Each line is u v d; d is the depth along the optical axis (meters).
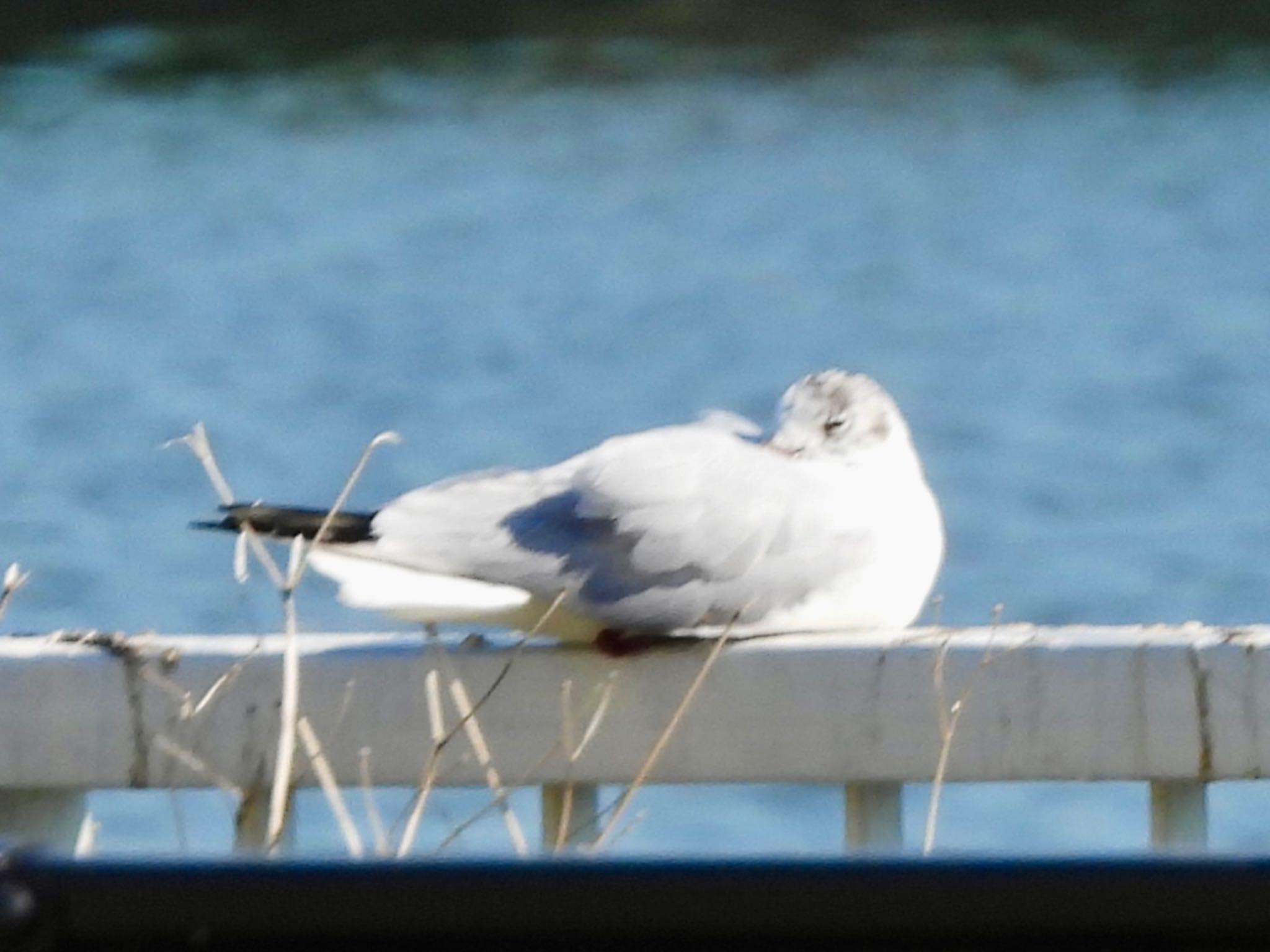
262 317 22.72
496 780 4.34
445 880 2.82
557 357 21.53
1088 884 2.79
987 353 21.58
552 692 4.54
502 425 19.20
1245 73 33.72
